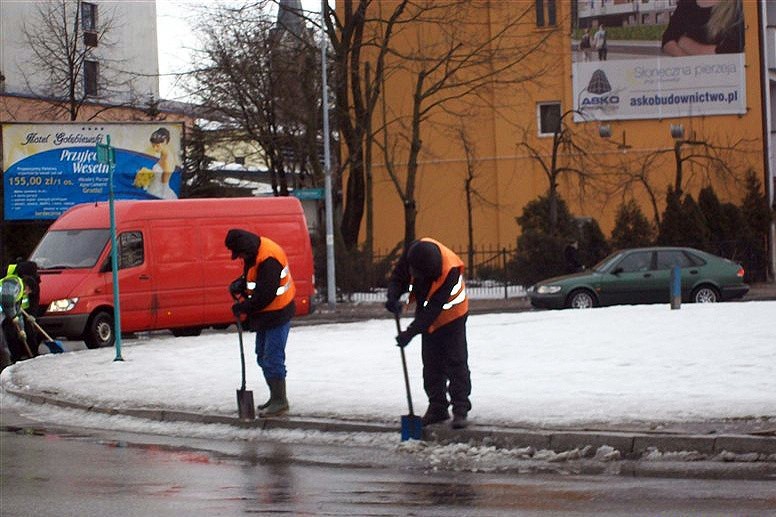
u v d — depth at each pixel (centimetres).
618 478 933
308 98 4538
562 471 974
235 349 2031
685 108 4997
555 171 4491
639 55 5009
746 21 4966
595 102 5044
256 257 1299
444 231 5331
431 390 1152
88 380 1700
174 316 2556
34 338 2234
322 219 5006
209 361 1848
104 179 3956
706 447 996
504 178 5216
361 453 1103
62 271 2444
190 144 5125
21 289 2170
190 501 881
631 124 5050
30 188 3934
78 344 2766
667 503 821
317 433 1213
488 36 5144
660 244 4394
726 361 1480
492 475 966
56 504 882
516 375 1461
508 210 5209
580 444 1038
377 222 5472
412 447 1101
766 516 767
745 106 4972
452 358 1132
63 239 2512
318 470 1016
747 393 1212
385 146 4491
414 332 1120
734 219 4547
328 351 1877
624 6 5009
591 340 1841
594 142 5072
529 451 1049
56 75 5191
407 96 5309
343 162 4769
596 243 4341
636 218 4416
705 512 785
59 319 2386
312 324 2812
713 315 2191
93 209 2552
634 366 1488
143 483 969
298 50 4484
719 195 5012
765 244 4766
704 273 3086
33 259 2502
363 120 4525
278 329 1298
